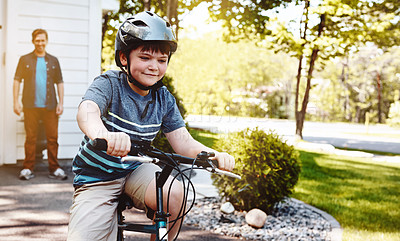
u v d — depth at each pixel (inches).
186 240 166.6
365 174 375.6
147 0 296.8
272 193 201.3
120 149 66.7
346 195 274.5
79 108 78.4
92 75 308.3
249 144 200.2
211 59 973.8
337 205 242.4
